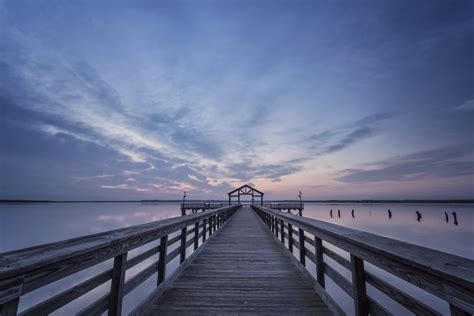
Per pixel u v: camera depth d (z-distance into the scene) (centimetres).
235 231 812
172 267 1102
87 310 155
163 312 234
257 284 307
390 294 141
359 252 168
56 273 125
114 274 187
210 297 268
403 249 130
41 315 119
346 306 733
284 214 473
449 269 95
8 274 96
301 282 314
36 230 2445
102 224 2964
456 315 93
